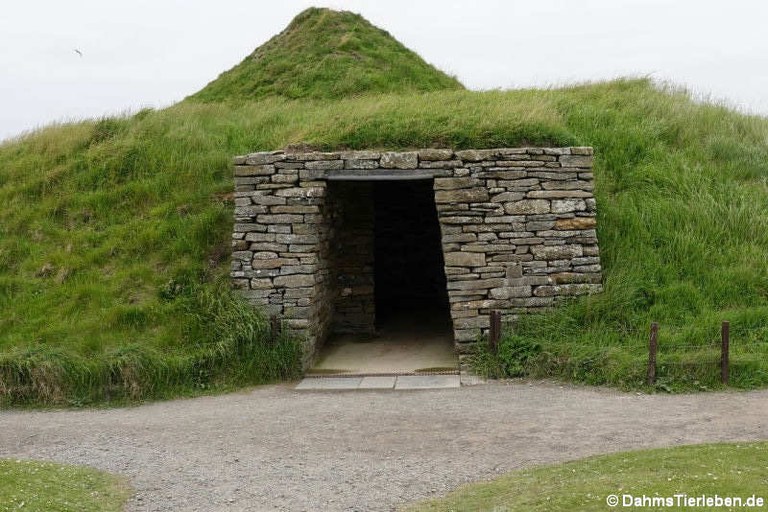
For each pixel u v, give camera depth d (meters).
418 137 10.79
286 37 25.70
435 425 7.34
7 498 5.24
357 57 23.16
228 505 5.32
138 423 7.95
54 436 7.48
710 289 10.50
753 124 15.44
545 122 11.18
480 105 12.78
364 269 12.76
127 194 13.16
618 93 16.69
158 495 5.57
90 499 5.48
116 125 15.41
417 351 11.51
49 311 10.77
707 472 5.36
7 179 14.16
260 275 10.38
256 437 7.16
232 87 23.05
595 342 9.62
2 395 8.99
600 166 13.02
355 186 12.78
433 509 5.05
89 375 9.13
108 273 11.48
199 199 12.79
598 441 6.54
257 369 9.86
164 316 10.37
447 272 10.20
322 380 9.93
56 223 12.76
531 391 8.76
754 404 7.80
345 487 5.61
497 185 10.25
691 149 13.80
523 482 5.43
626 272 10.68
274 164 10.43
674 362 8.75
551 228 10.26
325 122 11.70
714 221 11.77
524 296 10.18
